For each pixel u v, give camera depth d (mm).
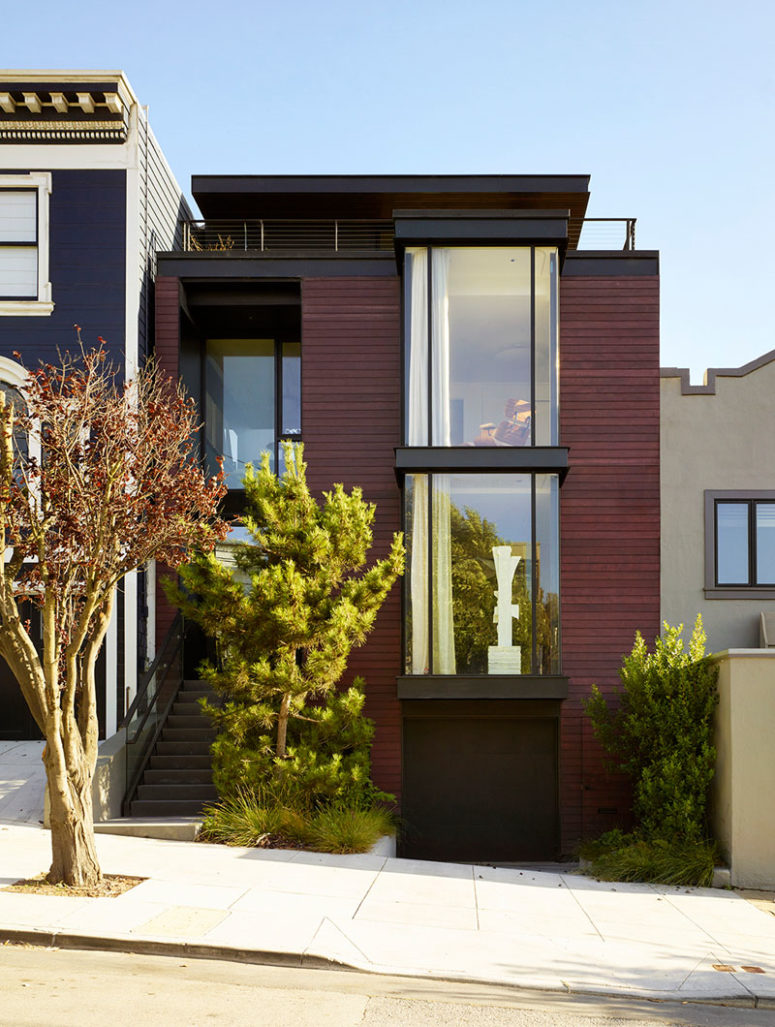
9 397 15406
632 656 14125
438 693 14477
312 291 16109
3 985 6934
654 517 15594
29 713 16219
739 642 16281
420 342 15172
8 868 10156
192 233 18844
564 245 15250
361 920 9117
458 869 11828
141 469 10391
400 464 14727
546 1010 7113
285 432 17688
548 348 15109
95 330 15531
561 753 15023
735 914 10523
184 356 17359
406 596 14711
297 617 12695
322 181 18047
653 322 15914
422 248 15305
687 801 12633
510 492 14859
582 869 12906
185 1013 6473
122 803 13328
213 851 11703
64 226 15727
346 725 13484
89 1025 6133
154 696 14609
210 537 11000
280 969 7781
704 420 16750
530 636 14633
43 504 10047
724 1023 7188
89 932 8188
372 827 12586
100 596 10438
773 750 12180
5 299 15578
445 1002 7098
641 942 9148
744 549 16578
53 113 15797
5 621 9789
